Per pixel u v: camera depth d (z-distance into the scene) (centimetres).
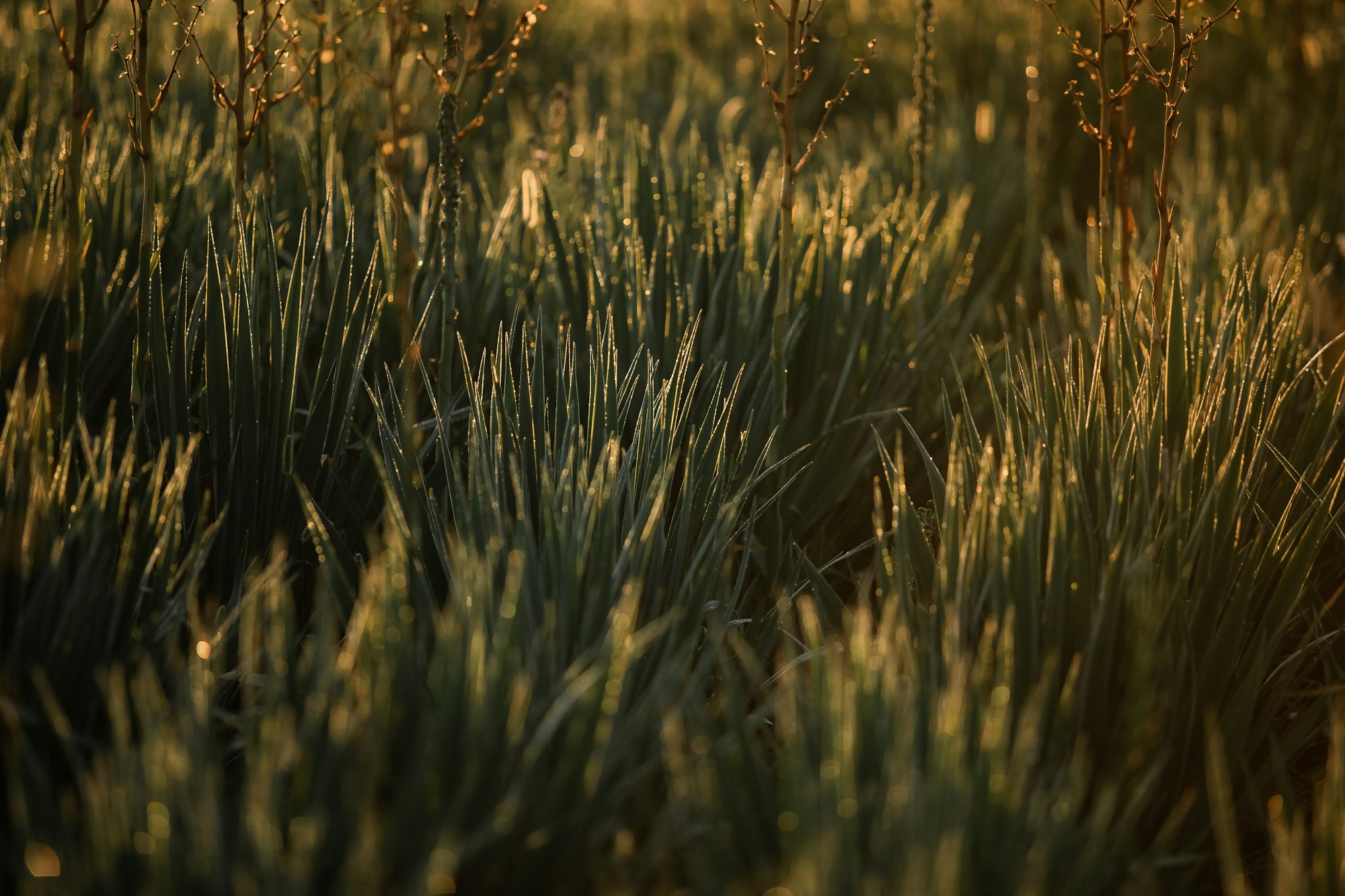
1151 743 326
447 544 344
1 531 326
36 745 321
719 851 310
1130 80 375
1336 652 353
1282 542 346
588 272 397
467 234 409
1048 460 340
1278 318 381
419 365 375
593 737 310
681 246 407
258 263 367
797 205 421
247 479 355
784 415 379
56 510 334
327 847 307
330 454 363
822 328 397
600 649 321
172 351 355
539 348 360
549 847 310
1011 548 333
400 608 319
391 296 373
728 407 359
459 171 367
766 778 315
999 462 358
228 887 304
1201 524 333
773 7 366
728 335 389
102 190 392
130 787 306
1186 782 332
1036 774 322
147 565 332
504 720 312
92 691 325
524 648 325
